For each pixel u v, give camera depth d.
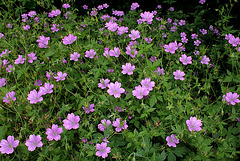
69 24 0.92
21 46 0.89
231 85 0.78
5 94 0.61
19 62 0.72
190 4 1.40
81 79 0.69
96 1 1.42
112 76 0.73
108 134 0.55
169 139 0.56
